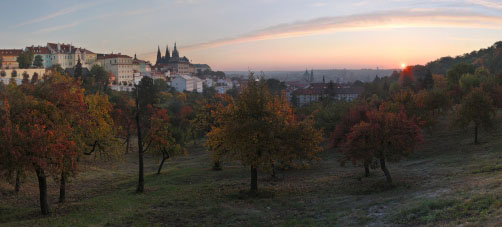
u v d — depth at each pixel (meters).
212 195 32.38
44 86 28.34
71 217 25.92
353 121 42.75
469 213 18.31
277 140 31.12
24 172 24.94
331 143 44.19
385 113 34.84
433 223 18.27
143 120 42.53
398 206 23.23
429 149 51.75
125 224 23.75
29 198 34.25
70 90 31.41
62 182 32.41
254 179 33.28
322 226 21.28
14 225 23.91
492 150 41.81
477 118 48.09
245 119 31.64
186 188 36.53
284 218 24.12
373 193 30.06
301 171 48.00
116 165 59.94
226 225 23.00
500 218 16.11
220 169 49.97
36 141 23.56
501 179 24.02
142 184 35.72
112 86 195.75
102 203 30.62
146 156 72.38
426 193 25.61
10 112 25.34
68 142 25.67
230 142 31.36
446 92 75.94
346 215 23.16
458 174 31.59
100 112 36.41
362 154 32.00
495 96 65.00
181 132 70.31
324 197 30.16
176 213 26.30
